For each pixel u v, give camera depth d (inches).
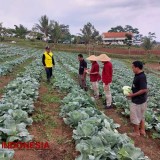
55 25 2974.9
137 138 342.0
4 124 301.7
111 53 2755.9
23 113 333.7
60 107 449.4
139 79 324.8
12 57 1418.6
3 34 3693.4
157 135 354.9
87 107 390.9
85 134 288.2
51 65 697.0
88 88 659.4
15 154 263.9
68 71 1053.8
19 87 516.1
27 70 842.8
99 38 3353.8
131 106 339.3
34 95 487.2
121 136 281.7
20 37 3853.3
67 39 3880.4
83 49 2893.7
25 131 296.8
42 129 344.8
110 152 240.2
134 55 2659.9
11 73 839.7
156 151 315.9
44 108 445.1
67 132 339.9
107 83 459.5
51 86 656.4
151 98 592.7
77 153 281.3
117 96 497.0
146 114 395.5
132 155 240.1
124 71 1241.4
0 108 355.9
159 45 3730.3
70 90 585.6
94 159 233.3
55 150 284.4
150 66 2063.2
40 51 2169.0
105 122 311.0
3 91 542.6
